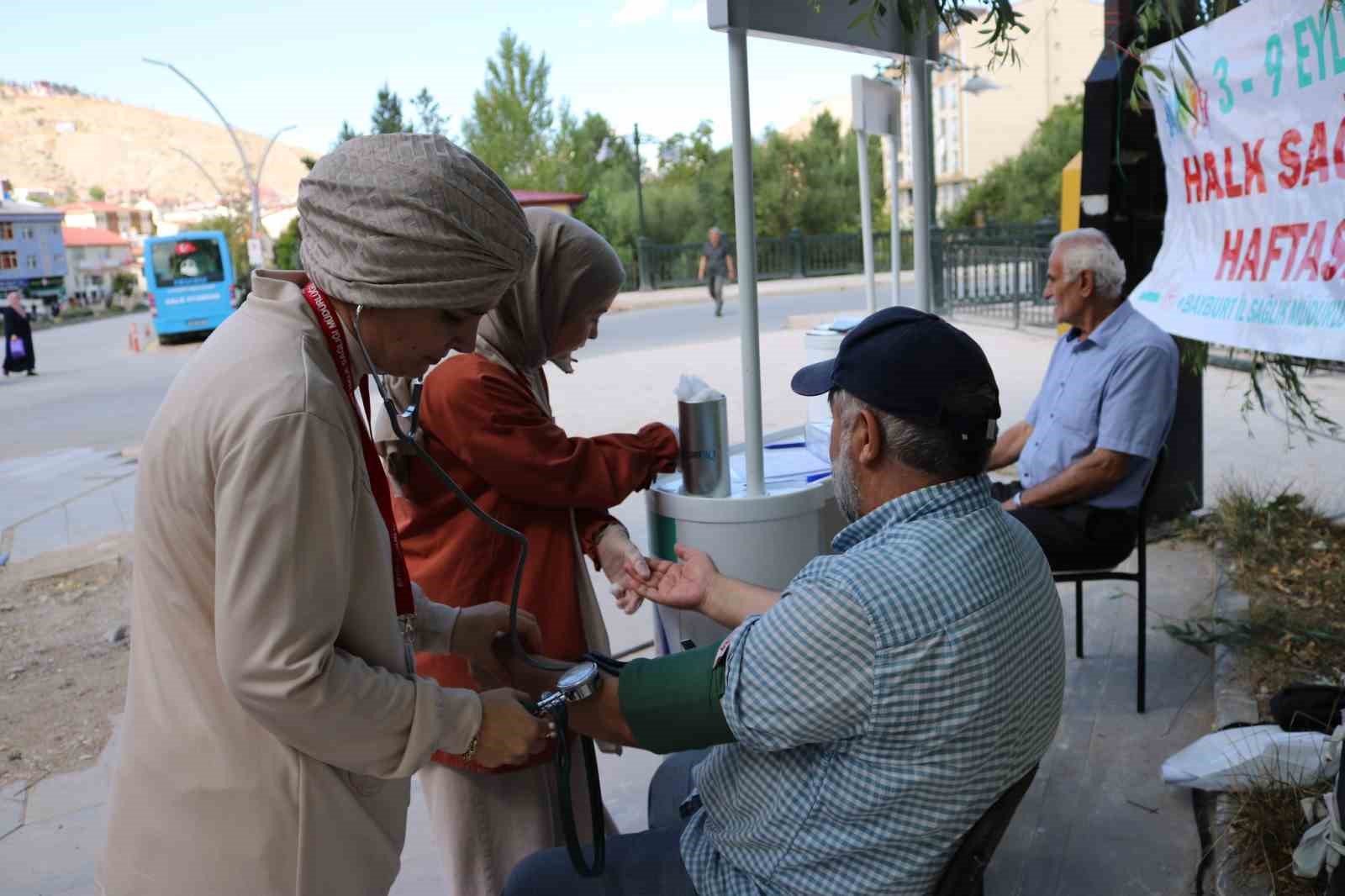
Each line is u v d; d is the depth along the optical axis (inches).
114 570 246.1
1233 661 143.3
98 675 187.3
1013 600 55.2
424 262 53.7
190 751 55.0
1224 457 256.7
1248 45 135.3
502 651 74.5
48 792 145.3
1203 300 150.6
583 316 84.1
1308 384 341.4
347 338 56.9
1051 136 1370.6
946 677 52.4
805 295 1035.3
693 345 621.0
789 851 57.4
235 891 55.4
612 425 376.8
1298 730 114.0
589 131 1643.7
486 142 1615.4
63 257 2987.2
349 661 54.2
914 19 103.7
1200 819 111.7
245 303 56.2
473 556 82.4
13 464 403.9
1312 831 93.6
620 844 69.2
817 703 53.2
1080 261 134.0
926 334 56.5
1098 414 135.9
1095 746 129.1
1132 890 103.3
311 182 55.7
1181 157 156.9
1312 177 124.6
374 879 59.4
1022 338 521.7
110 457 402.9
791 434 128.0
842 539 59.0
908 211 1455.5
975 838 56.2
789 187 1467.8
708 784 62.1
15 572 249.3
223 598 51.1
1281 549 183.0
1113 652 153.9
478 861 86.1
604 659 64.4
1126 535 135.9
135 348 1015.6
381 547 57.5
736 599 81.2
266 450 50.3
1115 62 185.8
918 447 56.0
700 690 57.5
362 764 54.8
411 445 65.8
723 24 93.4
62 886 121.0
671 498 97.3
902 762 53.5
